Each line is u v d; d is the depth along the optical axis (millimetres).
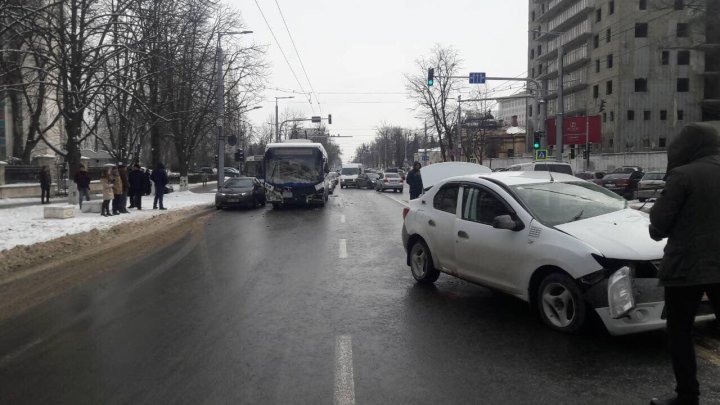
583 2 59438
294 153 23781
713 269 3572
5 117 41906
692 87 53656
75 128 21734
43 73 18875
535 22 75875
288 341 5457
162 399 4113
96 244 12711
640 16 53031
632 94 53469
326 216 19781
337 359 4922
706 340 5230
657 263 5105
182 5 24766
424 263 7895
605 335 5492
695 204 3627
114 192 19500
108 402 4074
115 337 5656
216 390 4266
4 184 27500
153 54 20312
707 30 42688
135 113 25531
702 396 4039
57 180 31484
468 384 4328
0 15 14977
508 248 6152
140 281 8492
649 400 4008
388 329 5812
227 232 14984
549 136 54312
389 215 20016
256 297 7348
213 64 31422
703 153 3770
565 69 64938
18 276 8977
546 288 5715
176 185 49344
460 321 6066
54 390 4312
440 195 7645
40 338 5668
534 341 5336
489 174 7336
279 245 12305
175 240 13344
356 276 8688
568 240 5500
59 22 18109
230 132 39875
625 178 25453
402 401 4035
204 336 5645
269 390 4258
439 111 55188
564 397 4070
